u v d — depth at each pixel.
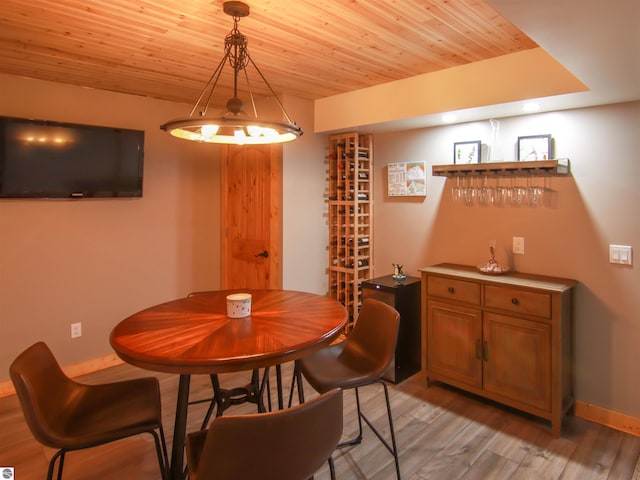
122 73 2.92
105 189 3.36
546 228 2.83
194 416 2.71
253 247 3.87
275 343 1.62
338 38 2.27
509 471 2.16
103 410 1.67
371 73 2.91
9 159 2.91
